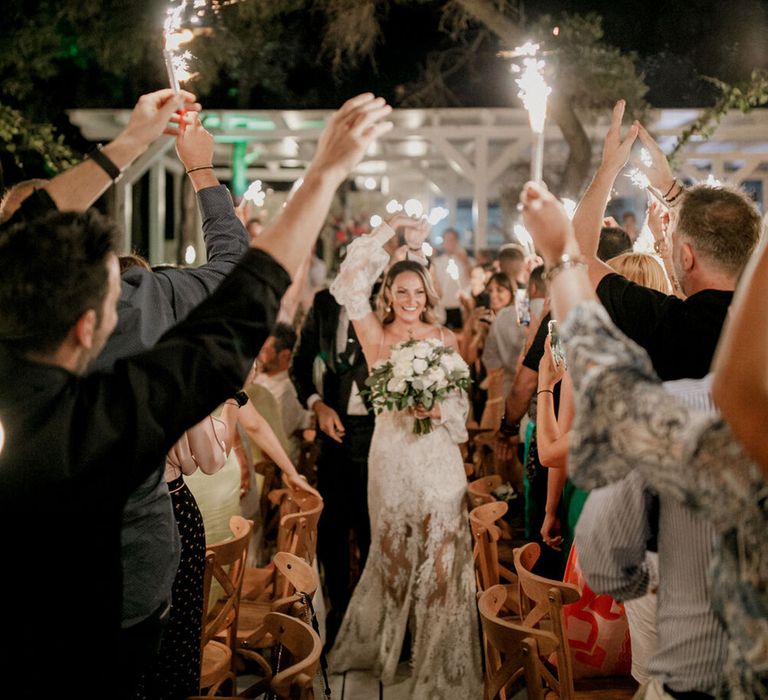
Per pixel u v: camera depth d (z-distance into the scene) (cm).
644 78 1132
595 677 280
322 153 164
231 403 330
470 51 1188
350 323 476
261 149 1351
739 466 123
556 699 269
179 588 259
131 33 1041
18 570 147
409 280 427
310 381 496
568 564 291
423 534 399
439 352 400
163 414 147
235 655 319
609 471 133
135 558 205
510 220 1454
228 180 1531
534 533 378
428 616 395
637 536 161
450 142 1320
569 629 279
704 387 158
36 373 149
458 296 816
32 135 1030
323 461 486
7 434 145
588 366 133
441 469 401
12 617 148
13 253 152
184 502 265
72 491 144
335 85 1195
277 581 368
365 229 1423
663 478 128
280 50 1175
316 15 1177
